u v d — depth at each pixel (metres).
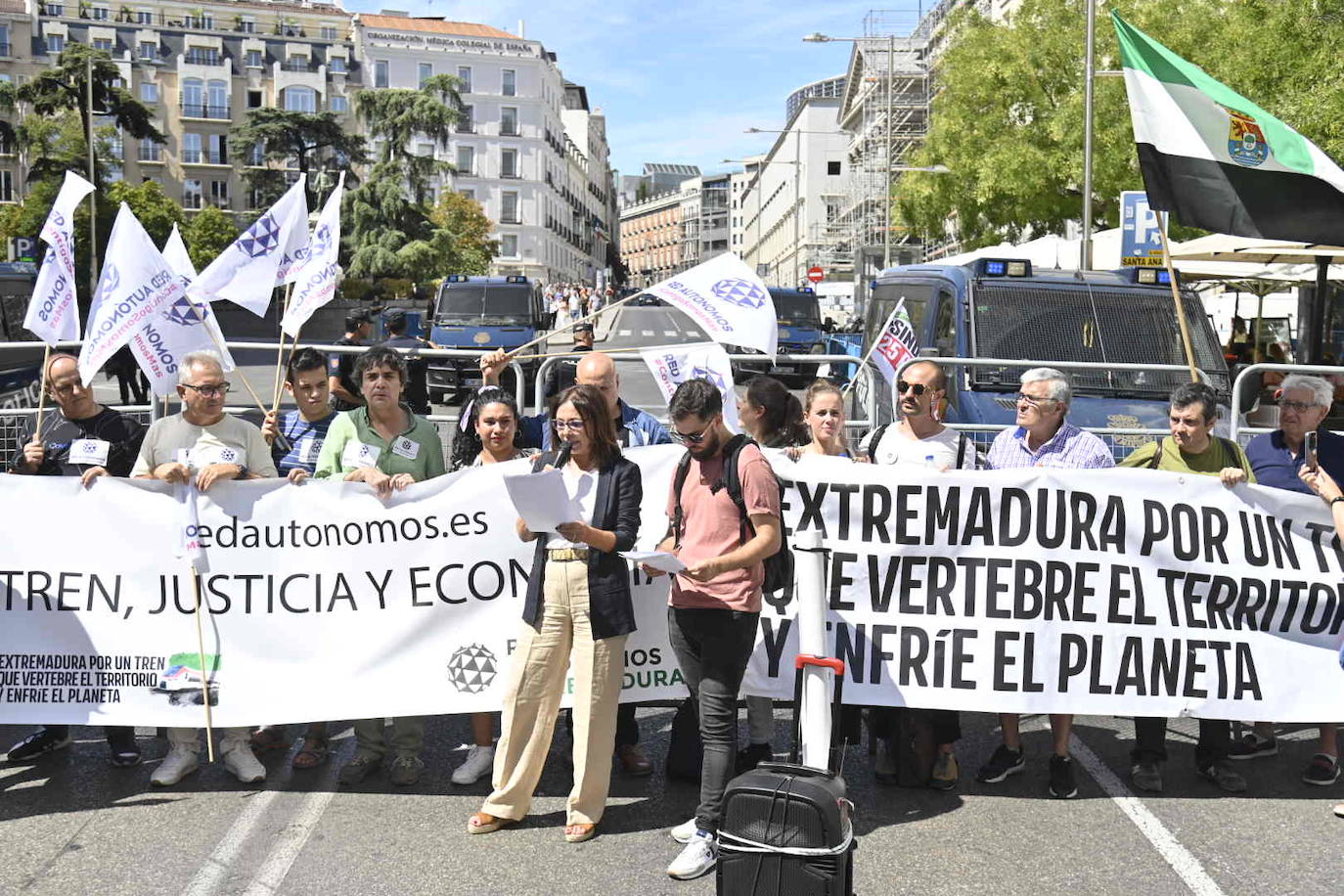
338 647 5.46
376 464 5.61
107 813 5.05
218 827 4.92
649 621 5.55
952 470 5.50
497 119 104.94
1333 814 5.17
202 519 5.44
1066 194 27.27
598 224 146.62
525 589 5.49
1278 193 6.67
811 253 92.12
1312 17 18.27
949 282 10.94
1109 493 5.50
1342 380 12.84
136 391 19.20
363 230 58.88
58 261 5.86
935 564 5.50
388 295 57.84
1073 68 26.61
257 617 5.45
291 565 5.46
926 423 5.78
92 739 6.00
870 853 4.72
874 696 5.45
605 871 4.55
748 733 6.07
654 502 5.70
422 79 102.06
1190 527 5.53
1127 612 5.49
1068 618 5.47
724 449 4.75
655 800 5.30
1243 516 5.55
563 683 4.97
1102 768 5.71
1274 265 14.98
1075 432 5.73
